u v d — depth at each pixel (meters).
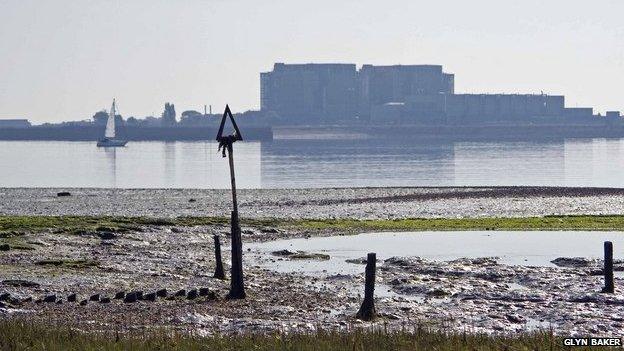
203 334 114.44
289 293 158.12
